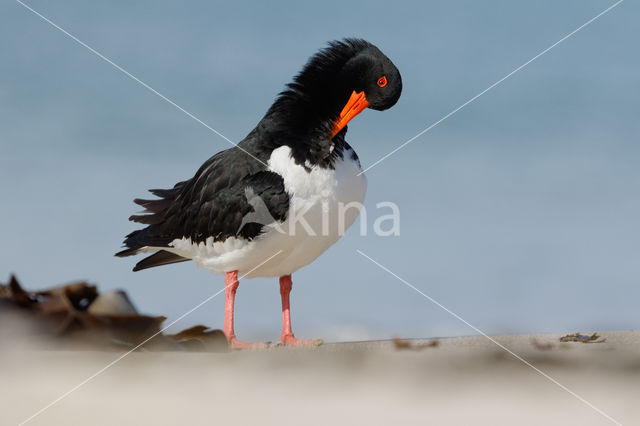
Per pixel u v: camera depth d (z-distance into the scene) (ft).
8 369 22.50
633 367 24.52
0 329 24.27
